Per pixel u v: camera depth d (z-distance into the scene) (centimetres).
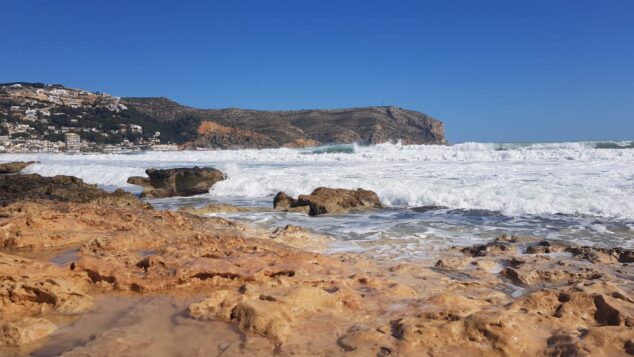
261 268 625
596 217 1197
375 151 3222
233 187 1866
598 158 2288
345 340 427
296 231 977
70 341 456
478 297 558
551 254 827
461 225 1145
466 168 2092
